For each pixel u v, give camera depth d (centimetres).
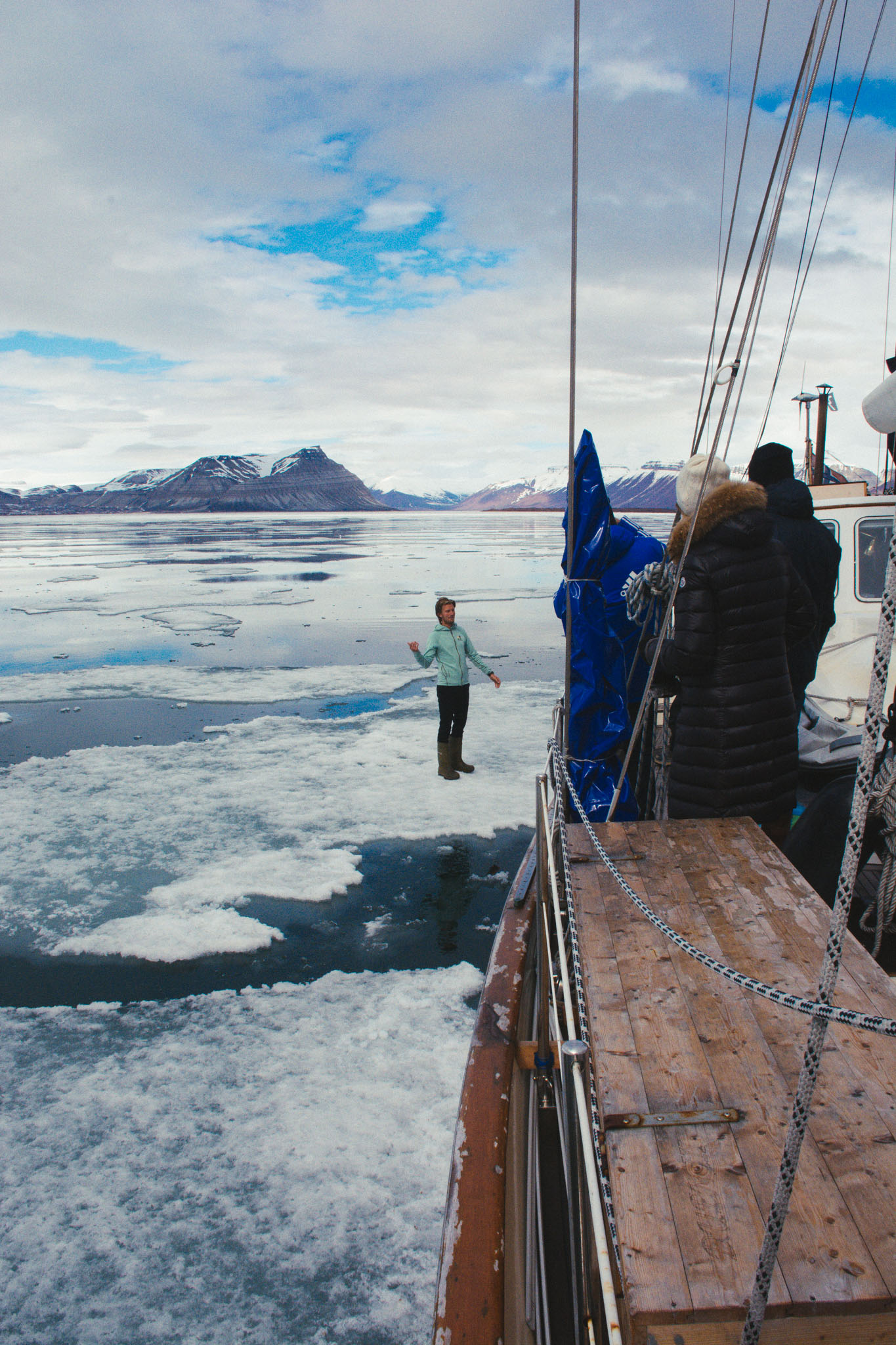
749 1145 134
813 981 175
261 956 489
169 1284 275
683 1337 110
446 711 771
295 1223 298
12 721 1095
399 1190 311
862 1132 135
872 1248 115
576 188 215
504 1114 253
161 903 555
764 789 277
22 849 650
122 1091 372
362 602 2497
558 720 363
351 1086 370
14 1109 362
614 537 344
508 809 705
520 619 2047
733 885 217
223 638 1833
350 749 905
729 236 240
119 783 805
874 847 233
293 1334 258
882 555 544
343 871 593
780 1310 108
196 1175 321
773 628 271
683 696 286
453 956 484
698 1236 119
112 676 1381
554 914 241
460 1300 195
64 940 508
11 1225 299
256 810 721
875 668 88
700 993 174
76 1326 262
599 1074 152
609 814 276
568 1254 218
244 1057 395
